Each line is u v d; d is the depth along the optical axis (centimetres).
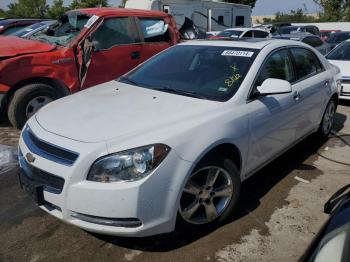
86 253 281
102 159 246
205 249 288
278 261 279
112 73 612
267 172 429
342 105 767
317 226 324
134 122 278
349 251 137
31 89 534
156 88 357
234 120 307
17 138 524
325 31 2461
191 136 273
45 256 277
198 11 1611
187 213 285
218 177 306
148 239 297
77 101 335
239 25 1866
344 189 204
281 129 379
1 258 274
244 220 329
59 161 255
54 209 265
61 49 562
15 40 594
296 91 403
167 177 256
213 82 346
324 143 529
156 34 677
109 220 249
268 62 370
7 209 340
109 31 608
